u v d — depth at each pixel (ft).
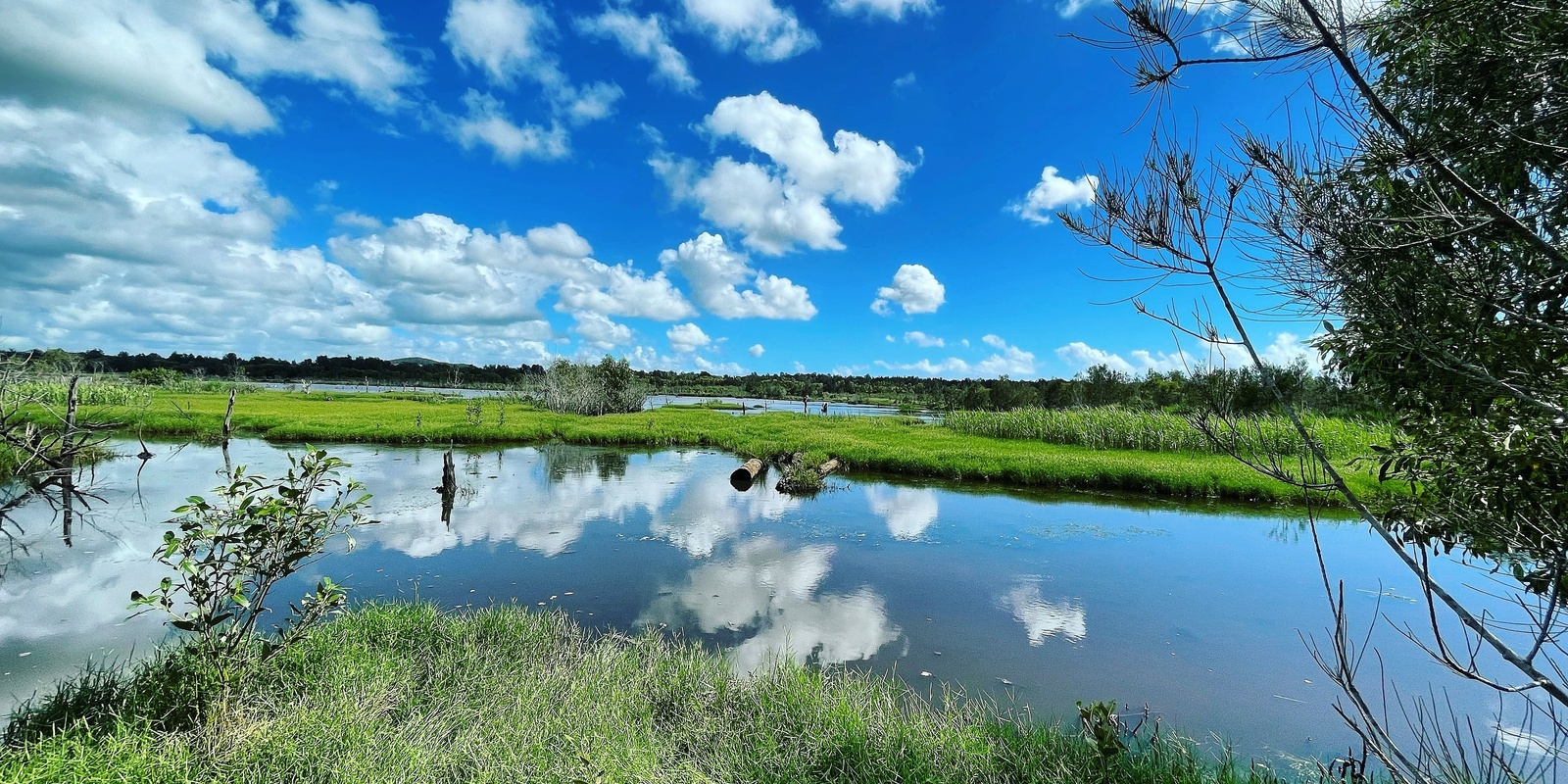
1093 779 13.42
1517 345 7.78
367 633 20.22
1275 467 8.63
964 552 35.53
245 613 22.86
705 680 18.07
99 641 20.83
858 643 23.06
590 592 27.81
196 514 15.07
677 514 44.83
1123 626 25.00
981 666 21.33
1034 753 14.43
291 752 12.77
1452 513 9.30
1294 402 10.09
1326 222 7.94
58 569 28.30
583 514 43.62
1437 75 7.88
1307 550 36.40
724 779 13.55
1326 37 7.23
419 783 12.37
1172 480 54.65
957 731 15.46
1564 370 7.75
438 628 21.04
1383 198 7.93
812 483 55.93
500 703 16.16
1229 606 27.37
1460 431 8.86
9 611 23.44
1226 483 52.70
